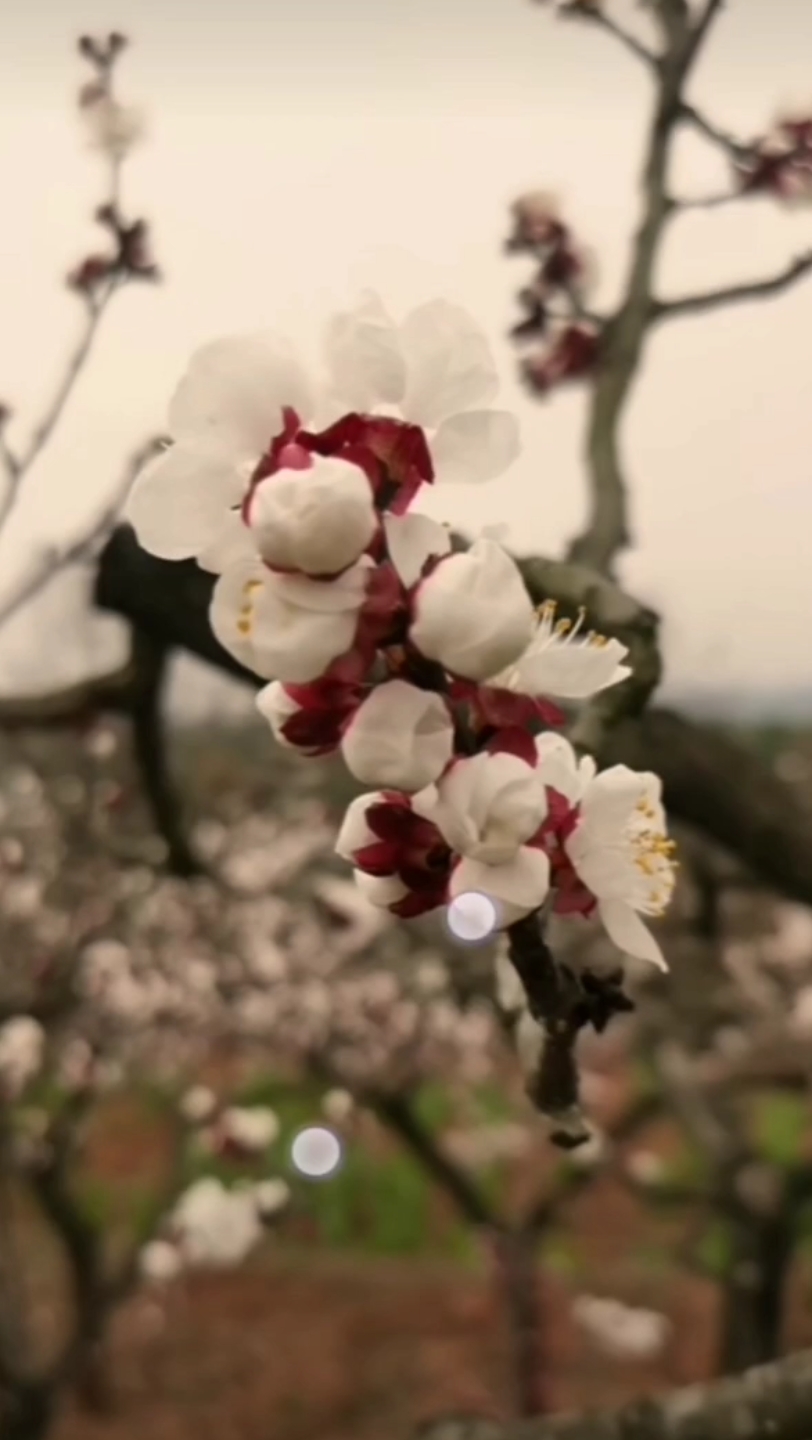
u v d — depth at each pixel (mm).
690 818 618
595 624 362
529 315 625
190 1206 1096
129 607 630
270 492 209
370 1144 2205
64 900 1257
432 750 219
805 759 1224
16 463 571
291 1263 2150
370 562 216
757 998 1342
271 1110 1281
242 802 1399
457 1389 1761
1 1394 1281
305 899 1328
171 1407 1737
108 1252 1720
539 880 227
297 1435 1679
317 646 214
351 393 223
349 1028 1350
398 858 231
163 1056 1354
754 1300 1234
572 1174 1416
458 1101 1846
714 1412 470
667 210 571
